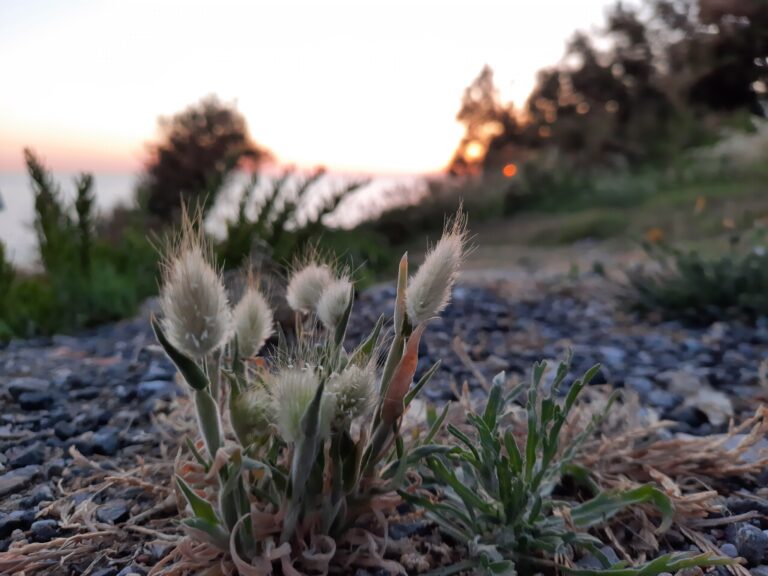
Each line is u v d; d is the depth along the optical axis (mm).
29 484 235
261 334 168
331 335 177
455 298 554
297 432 142
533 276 690
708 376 356
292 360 169
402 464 167
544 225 1395
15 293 550
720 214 1075
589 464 231
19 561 186
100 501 219
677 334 457
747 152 1671
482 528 183
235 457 142
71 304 541
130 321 541
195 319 133
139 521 206
